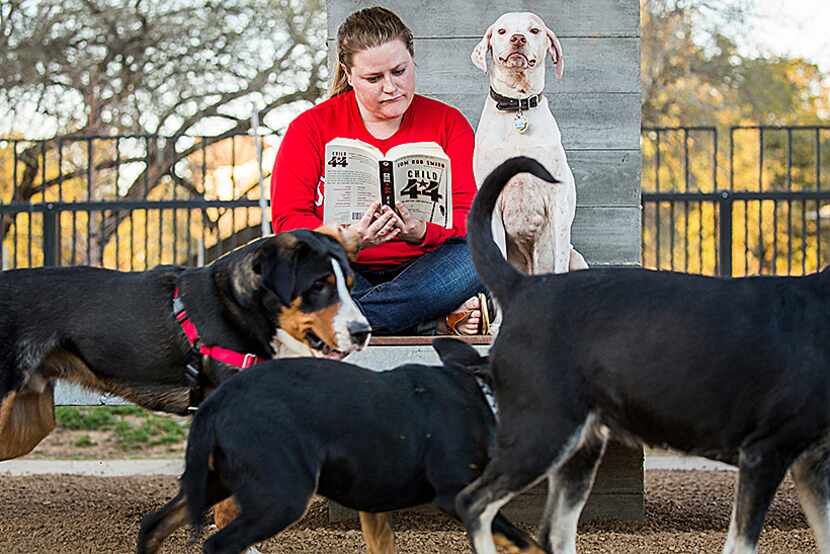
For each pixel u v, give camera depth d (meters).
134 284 5.03
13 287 5.07
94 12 16.38
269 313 4.74
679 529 6.20
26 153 15.84
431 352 5.72
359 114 5.96
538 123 6.41
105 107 16.58
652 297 4.05
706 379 3.98
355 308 4.71
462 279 5.86
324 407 4.01
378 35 5.71
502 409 4.12
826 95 20.09
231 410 3.98
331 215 5.78
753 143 19.03
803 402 3.97
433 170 5.88
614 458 6.22
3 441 5.32
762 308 4.03
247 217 13.51
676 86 19.00
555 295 4.12
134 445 9.88
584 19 7.06
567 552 4.36
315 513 6.43
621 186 7.10
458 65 7.03
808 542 5.46
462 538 5.58
